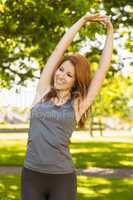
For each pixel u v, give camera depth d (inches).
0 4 447.5
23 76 538.3
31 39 456.1
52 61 182.4
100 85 179.8
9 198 397.4
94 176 574.2
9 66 523.5
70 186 168.1
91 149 1014.4
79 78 175.0
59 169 166.9
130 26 556.7
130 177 565.3
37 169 166.6
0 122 2741.1
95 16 183.9
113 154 884.0
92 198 414.0
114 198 415.8
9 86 575.8
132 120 2153.1
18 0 445.1
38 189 166.9
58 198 165.6
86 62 177.0
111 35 184.4
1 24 454.3
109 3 534.9
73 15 435.2
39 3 436.8
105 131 2605.8
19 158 769.6
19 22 449.7
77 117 175.6
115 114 2090.3
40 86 179.6
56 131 168.1
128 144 1208.2
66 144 169.9
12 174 567.8
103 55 183.8
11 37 461.7
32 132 169.9
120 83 1776.6
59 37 445.1
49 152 166.4
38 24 446.0
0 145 1118.4
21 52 502.0
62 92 175.3
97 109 1877.5
